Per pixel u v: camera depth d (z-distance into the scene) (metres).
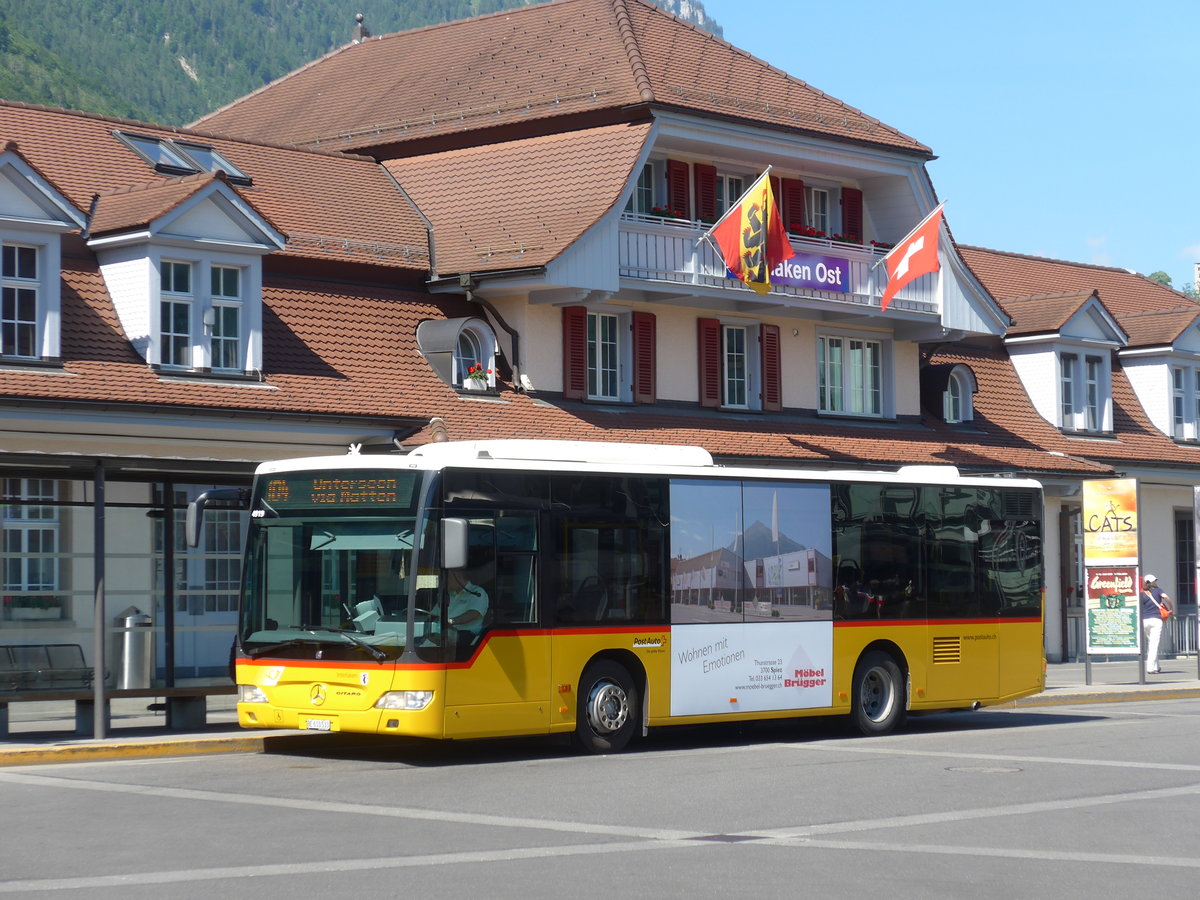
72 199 25.30
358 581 18.31
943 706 23.23
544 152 32.44
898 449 35.75
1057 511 39.28
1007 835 12.97
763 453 32.56
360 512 18.39
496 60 35.81
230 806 14.52
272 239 26.98
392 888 10.48
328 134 36.19
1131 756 19.08
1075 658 39.44
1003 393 40.62
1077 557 39.81
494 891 10.39
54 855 11.80
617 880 10.82
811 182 36.50
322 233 30.08
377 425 27.44
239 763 18.39
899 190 37.09
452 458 18.25
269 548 19.00
